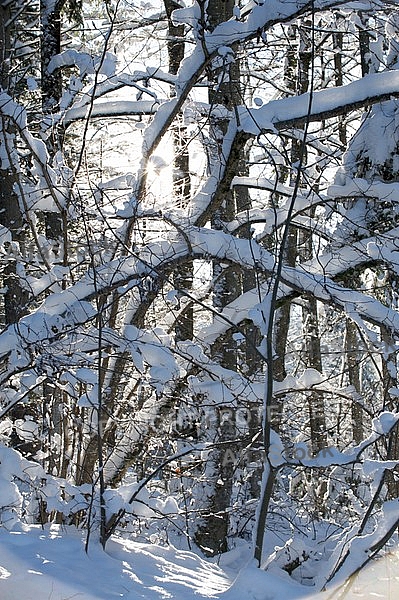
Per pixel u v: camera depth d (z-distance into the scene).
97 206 6.25
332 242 7.56
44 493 5.96
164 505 6.47
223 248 6.96
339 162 9.62
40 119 8.85
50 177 7.13
